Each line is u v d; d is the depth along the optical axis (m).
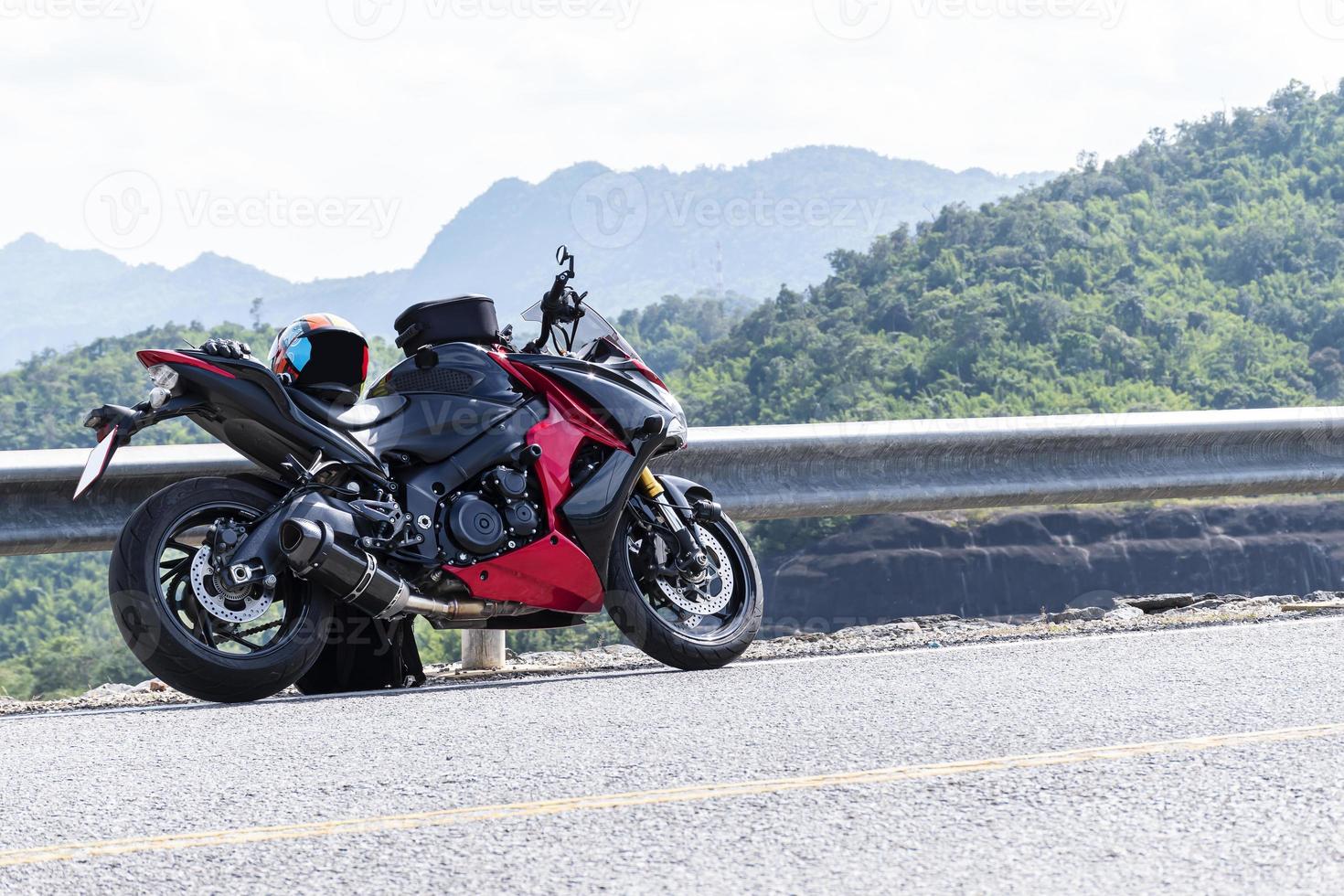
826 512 16.88
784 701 9.96
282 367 11.70
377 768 7.89
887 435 16.97
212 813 6.88
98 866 5.95
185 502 10.78
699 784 7.21
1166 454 18.73
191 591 10.75
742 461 16.44
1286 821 6.14
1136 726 8.41
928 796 6.79
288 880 5.66
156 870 5.85
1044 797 6.71
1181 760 7.42
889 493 17.09
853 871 5.56
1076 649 12.38
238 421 11.14
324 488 11.24
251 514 11.06
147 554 10.50
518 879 5.59
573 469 12.55
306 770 7.91
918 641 14.57
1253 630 13.30
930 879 5.44
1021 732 8.34
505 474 12.05
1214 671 10.62
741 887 5.39
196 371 10.88
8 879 5.77
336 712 10.14
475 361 12.44
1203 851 5.72
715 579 13.40
